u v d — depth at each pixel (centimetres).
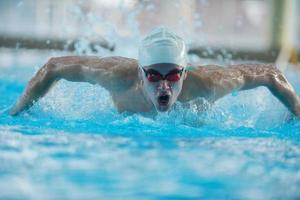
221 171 492
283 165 519
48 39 1898
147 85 642
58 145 575
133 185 446
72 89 768
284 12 1942
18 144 578
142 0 1953
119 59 732
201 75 707
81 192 427
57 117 736
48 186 441
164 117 703
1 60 1666
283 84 740
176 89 641
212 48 1952
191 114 703
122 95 713
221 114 740
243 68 746
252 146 601
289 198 423
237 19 2153
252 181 465
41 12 2070
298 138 655
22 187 437
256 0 2178
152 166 500
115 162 511
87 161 514
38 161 511
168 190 437
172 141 610
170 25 1973
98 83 718
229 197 423
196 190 438
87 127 680
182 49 644
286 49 1895
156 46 630
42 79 718
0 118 729
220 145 600
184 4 2009
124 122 703
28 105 732
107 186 443
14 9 2086
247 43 2061
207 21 2078
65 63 722
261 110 778
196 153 555
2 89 1138
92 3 1962
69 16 1997
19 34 1984
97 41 1506
